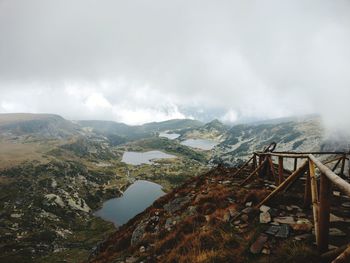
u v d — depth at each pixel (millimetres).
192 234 10977
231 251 8008
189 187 21688
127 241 17859
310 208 9828
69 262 122562
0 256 125000
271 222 9023
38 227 168625
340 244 6555
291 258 6211
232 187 16391
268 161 16781
